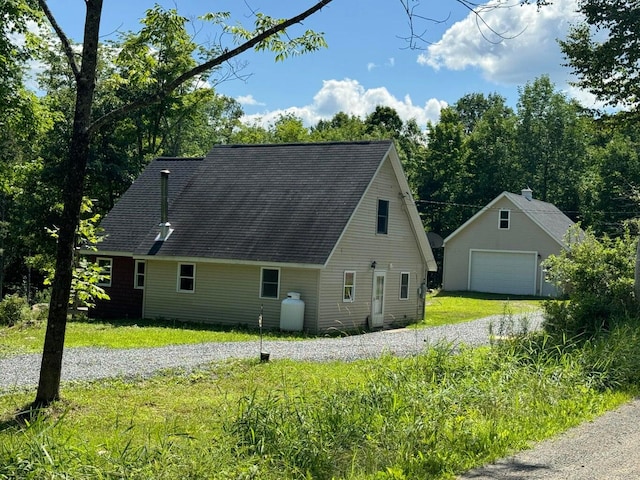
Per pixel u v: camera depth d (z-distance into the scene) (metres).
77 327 22.30
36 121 21.34
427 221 58.69
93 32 10.30
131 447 7.35
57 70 36.38
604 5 18.61
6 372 13.27
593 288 18.03
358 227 25.33
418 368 11.41
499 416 9.02
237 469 6.78
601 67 19.62
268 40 10.62
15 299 24.78
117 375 12.91
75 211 10.37
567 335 15.25
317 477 7.09
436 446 7.70
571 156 58.34
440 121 59.78
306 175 26.67
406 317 28.56
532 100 59.41
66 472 6.10
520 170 57.59
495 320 25.88
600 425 9.04
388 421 8.28
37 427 7.40
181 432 8.42
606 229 48.38
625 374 12.03
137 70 11.29
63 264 10.38
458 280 46.06
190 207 27.31
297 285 23.72
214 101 56.38
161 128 43.78
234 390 11.96
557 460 7.38
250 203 26.44
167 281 26.14
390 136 69.38
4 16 17.12
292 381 12.55
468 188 57.28
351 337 20.52
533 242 43.38
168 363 14.23
